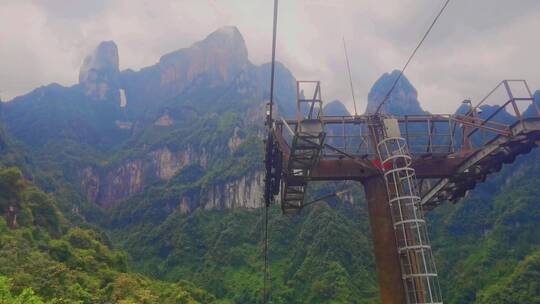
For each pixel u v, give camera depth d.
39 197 120.19
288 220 182.62
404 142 20.38
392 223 19.11
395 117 21.78
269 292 143.12
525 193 184.12
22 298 35.28
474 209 193.62
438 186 24.02
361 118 21.61
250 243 180.88
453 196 24.58
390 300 18.05
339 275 140.25
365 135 21.30
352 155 20.41
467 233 185.25
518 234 167.12
